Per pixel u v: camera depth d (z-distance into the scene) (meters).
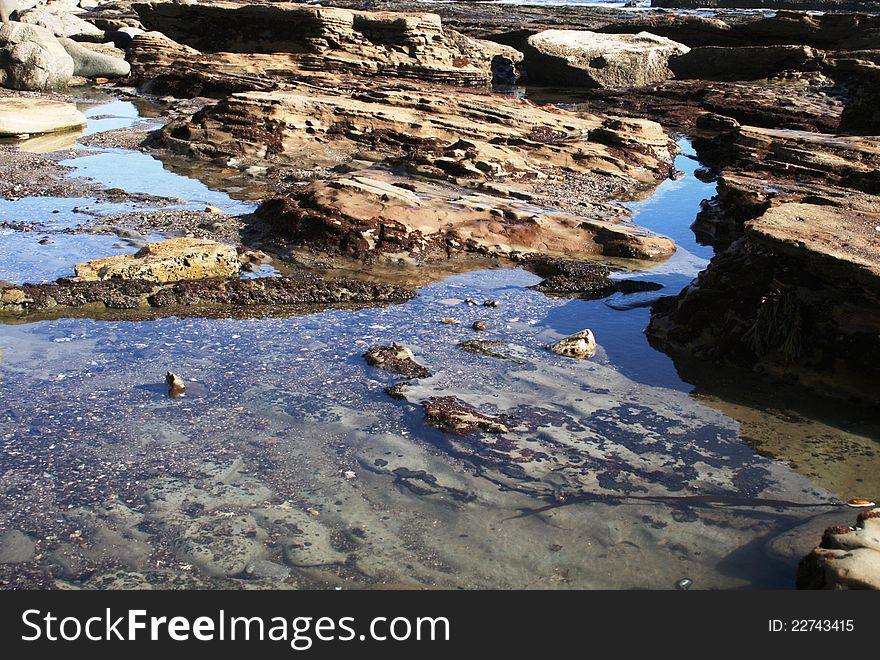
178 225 14.96
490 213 14.96
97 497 6.98
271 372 9.44
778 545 6.42
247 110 21.83
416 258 13.61
